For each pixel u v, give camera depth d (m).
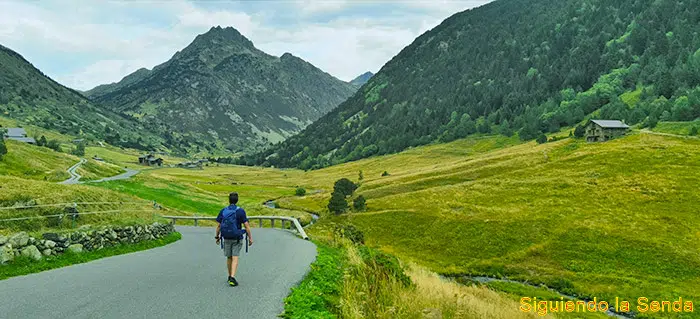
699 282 49.09
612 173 93.00
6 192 25.61
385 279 14.81
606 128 146.75
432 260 63.91
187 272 15.15
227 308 10.19
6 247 14.80
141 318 9.09
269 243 27.44
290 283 13.40
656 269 52.56
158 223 28.05
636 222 65.56
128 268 15.90
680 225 63.25
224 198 121.62
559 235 63.78
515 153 149.50
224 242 12.88
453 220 75.75
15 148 108.12
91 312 9.45
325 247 27.09
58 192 29.34
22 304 10.04
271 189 166.12
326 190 155.50
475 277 56.03
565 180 92.56
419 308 12.46
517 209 77.62
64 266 16.14
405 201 95.38
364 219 84.94
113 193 37.59
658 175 86.38
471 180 118.56
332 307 11.05
